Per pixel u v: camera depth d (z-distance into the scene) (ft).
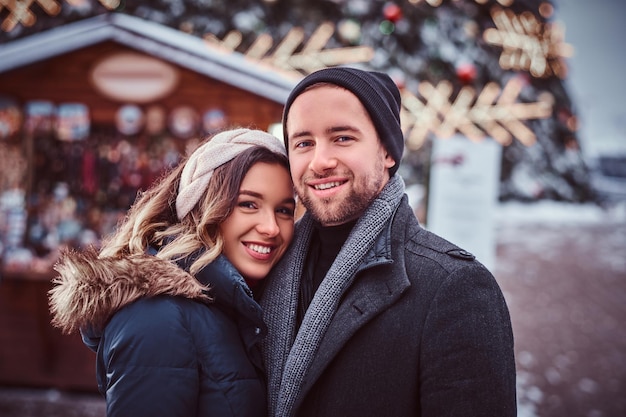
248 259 4.73
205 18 18.94
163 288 4.11
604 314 17.62
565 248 23.44
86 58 11.32
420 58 21.22
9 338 12.06
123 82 11.34
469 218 12.14
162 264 4.27
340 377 4.05
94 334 4.31
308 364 4.17
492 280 4.05
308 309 4.29
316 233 4.90
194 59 11.22
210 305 4.38
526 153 28.17
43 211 12.33
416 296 4.01
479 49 22.77
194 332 4.14
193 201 4.71
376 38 20.33
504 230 25.40
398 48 20.92
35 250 12.23
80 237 12.28
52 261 11.91
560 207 29.14
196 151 4.85
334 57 17.93
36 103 11.48
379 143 4.38
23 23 16.07
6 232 12.03
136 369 3.87
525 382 13.60
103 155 12.37
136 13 18.62
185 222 4.77
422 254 4.19
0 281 11.91
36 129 11.57
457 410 3.67
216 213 4.56
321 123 4.22
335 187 4.27
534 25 24.68
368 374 3.97
